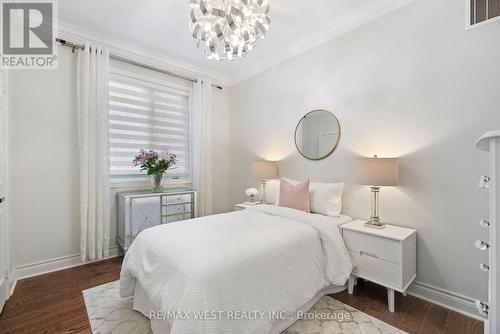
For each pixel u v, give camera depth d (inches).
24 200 93.4
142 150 122.3
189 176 149.6
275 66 131.6
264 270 56.0
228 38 74.6
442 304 73.8
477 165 69.1
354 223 87.2
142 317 68.0
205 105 148.0
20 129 92.7
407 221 82.1
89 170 104.4
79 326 64.2
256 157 144.6
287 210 91.7
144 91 130.2
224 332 45.2
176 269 51.6
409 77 82.3
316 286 68.5
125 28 103.4
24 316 68.3
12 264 88.9
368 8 90.4
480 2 68.6
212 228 71.9
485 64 67.7
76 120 105.3
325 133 107.7
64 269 99.4
